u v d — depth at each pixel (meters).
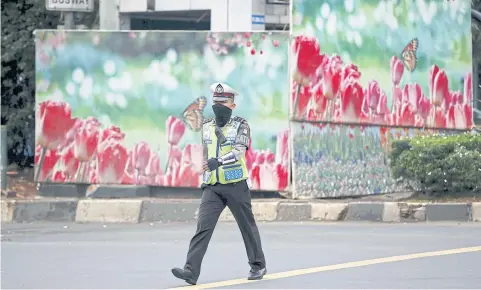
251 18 42.22
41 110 38.84
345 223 35.25
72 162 38.75
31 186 41.53
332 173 38.53
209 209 22.42
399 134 41.44
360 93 39.44
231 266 25.06
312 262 25.47
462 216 35.56
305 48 37.31
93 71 38.53
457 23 44.66
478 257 25.97
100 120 38.59
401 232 32.06
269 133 37.56
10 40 44.38
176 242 30.48
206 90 37.94
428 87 42.88
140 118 38.38
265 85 37.50
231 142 22.56
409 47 41.84
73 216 36.94
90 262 26.30
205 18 46.19
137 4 43.78
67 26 41.38
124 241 30.89
